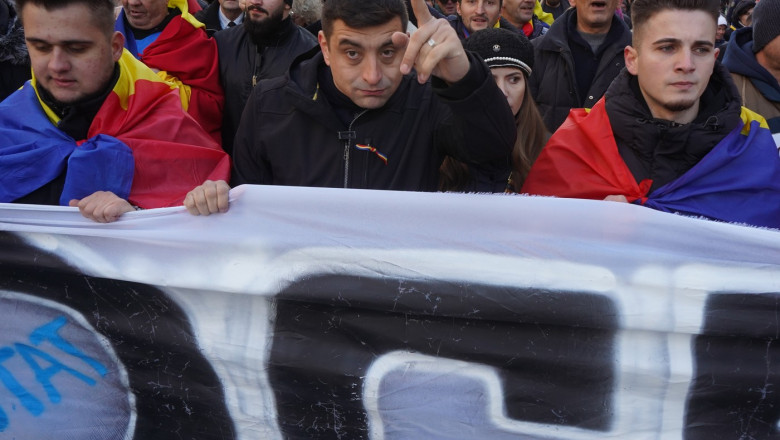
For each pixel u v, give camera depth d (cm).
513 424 178
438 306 177
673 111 200
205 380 192
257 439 192
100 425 200
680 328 170
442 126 199
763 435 171
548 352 174
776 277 168
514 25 483
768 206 199
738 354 169
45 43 200
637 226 172
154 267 190
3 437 205
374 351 181
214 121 300
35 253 196
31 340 200
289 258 184
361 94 195
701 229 170
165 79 282
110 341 196
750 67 289
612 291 172
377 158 207
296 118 212
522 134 241
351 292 180
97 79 208
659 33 195
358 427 185
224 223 188
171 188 215
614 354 172
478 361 177
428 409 181
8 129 213
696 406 171
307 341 184
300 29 331
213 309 189
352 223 182
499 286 175
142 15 302
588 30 370
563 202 175
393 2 188
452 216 178
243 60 316
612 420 174
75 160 204
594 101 364
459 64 168
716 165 198
